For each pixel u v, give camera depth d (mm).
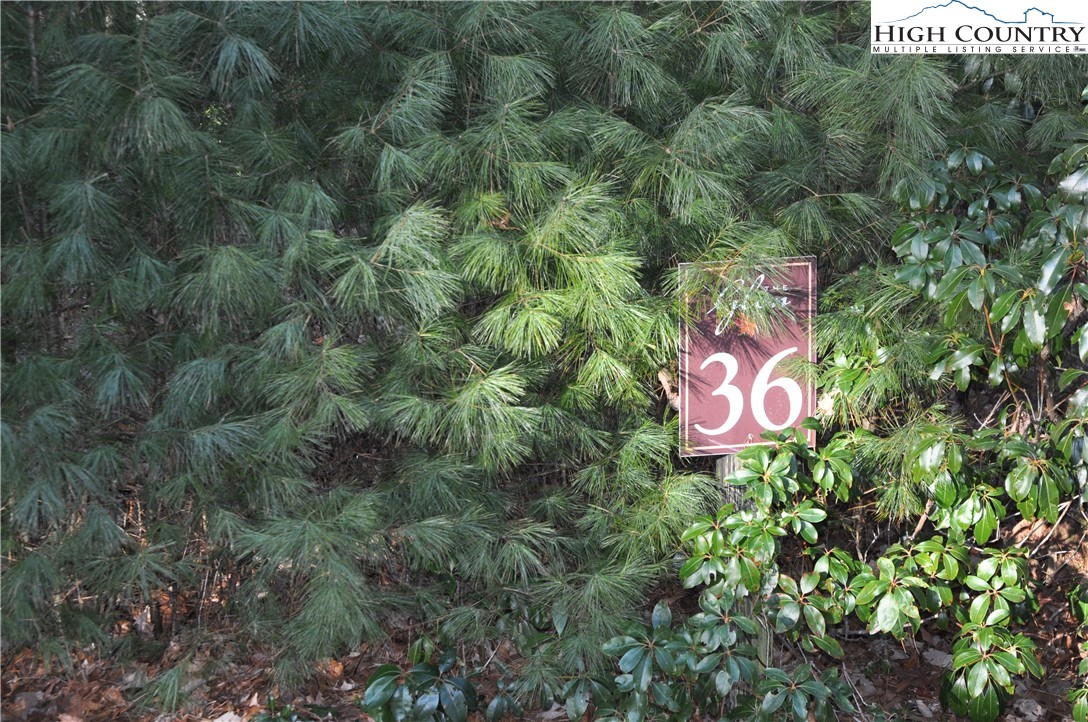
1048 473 2564
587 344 2887
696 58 3078
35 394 2414
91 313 2633
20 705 2824
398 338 2750
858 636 3354
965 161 2939
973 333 2881
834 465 2711
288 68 2801
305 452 2615
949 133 3047
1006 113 3195
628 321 2703
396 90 2732
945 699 2697
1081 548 3420
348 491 2723
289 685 2787
